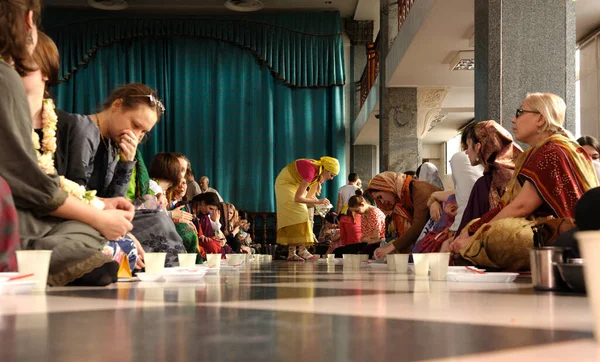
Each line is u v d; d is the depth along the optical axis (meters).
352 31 14.94
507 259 2.90
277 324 0.96
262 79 14.38
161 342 0.76
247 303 1.34
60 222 1.93
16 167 1.79
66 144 2.49
